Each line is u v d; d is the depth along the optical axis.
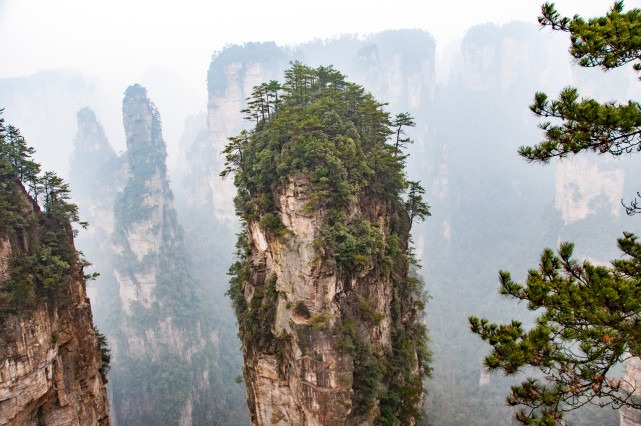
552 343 14.66
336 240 39.84
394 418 42.28
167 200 128.62
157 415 97.81
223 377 115.56
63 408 40.94
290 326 39.84
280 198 41.88
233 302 50.34
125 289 119.19
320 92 51.88
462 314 124.38
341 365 38.31
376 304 42.75
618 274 14.43
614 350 13.79
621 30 13.62
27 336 37.22
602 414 70.25
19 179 42.12
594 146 14.59
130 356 112.69
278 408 43.47
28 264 39.00
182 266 124.19
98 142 160.38
